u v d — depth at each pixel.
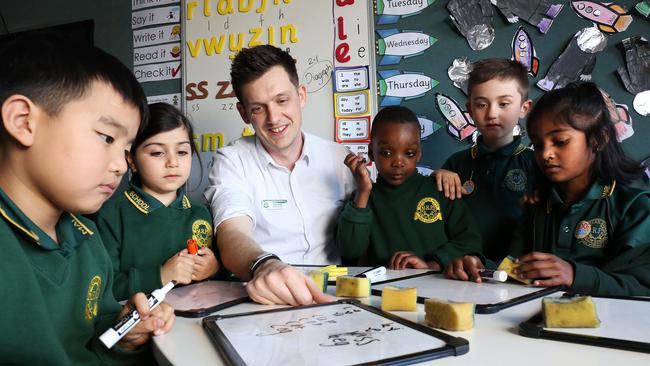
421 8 1.81
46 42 0.54
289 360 0.39
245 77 1.29
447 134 1.79
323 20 1.92
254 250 0.88
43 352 0.54
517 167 1.46
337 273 0.91
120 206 1.09
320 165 1.45
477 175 1.52
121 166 0.57
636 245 0.87
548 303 0.49
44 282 0.58
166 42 2.16
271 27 1.99
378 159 1.36
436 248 1.31
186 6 2.12
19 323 0.52
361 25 1.87
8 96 0.51
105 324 0.65
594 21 1.65
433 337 0.44
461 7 1.76
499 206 1.46
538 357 0.40
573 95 0.97
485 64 1.47
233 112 2.05
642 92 1.61
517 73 1.45
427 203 1.34
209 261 0.96
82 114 0.52
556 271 0.74
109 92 0.54
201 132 2.09
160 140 1.11
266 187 1.41
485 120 1.46
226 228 1.09
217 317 0.56
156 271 0.89
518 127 1.67
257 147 1.43
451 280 0.82
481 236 1.41
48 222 0.59
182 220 1.14
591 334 0.45
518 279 0.77
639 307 0.56
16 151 0.53
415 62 1.82
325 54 1.92
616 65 1.64
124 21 2.23
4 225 0.53
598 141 0.97
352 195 1.41
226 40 2.05
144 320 0.54
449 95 1.78
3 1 2.48
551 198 1.04
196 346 0.48
